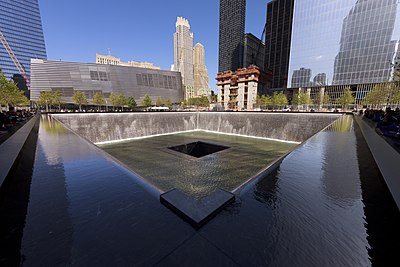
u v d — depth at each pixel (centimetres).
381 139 790
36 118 2133
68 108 6588
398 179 348
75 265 159
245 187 311
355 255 166
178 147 2550
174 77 9000
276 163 450
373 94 3584
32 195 312
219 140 2977
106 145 2577
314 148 605
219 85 8500
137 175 413
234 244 177
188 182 1324
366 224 212
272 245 176
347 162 456
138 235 195
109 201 282
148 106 6994
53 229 215
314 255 166
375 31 5147
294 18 6412
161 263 157
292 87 6712
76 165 489
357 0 5322
